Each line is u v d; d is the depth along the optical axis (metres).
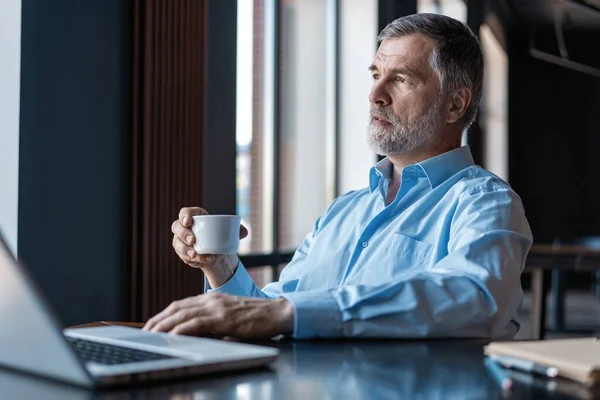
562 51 10.34
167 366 0.87
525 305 8.02
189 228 1.44
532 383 0.88
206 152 3.39
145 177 3.06
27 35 2.61
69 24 2.78
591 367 0.87
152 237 3.10
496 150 10.66
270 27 4.52
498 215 1.46
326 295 1.22
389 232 1.68
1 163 2.60
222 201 3.51
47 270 2.70
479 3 7.34
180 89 3.24
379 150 1.83
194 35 3.31
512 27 9.97
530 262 4.29
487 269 1.31
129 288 3.08
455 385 0.87
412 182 1.75
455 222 1.53
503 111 10.74
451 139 1.85
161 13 3.13
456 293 1.24
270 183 4.56
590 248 4.62
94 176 2.91
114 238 3.01
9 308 0.87
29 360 0.87
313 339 1.20
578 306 8.19
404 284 1.23
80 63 2.84
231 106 3.58
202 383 0.87
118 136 3.02
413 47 1.79
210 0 3.44
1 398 0.78
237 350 0.98
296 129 5.05
